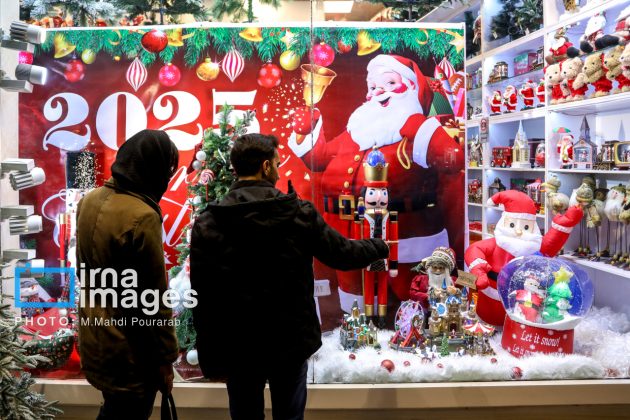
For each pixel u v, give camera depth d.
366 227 3.07
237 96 3.17
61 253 3.05
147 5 3.17
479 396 2.63
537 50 4.04
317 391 2.62
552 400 2.64
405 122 3.20
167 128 3.18
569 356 2.75
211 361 1.94
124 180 1.88
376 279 3.13
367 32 3.17
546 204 3.48
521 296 2.85
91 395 2.66
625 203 3.10
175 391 2.66
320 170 3.19
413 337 2.86
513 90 4.19
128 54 3.16
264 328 1.88
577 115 3.59
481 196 4.50
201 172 2.75
